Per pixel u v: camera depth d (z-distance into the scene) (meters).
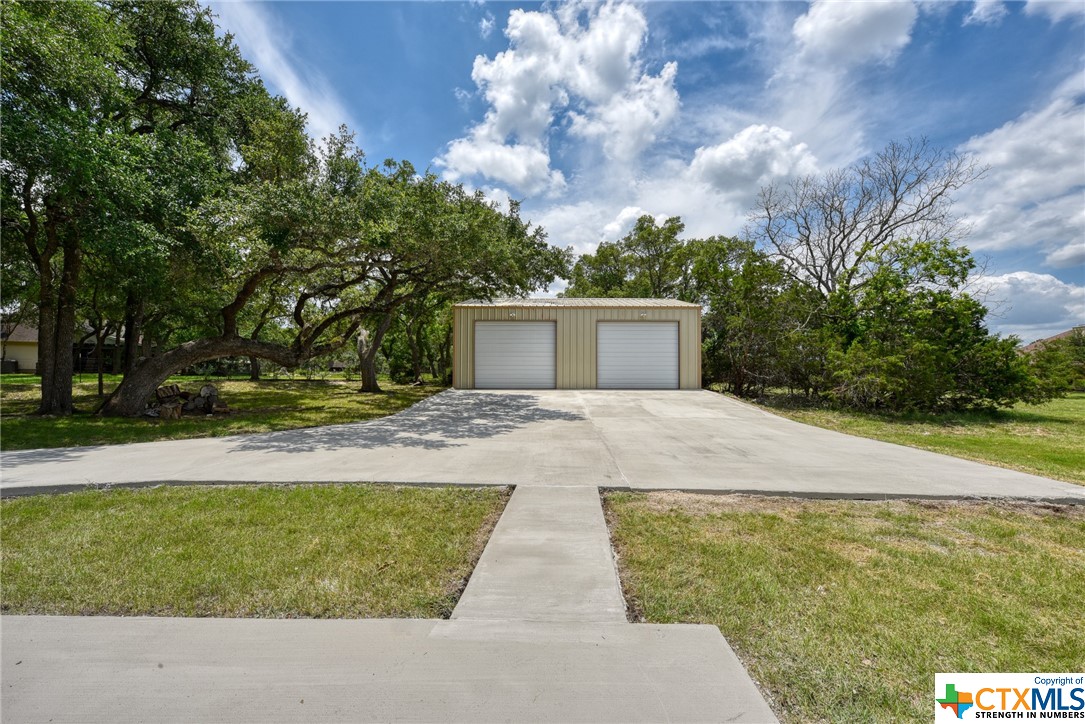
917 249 12.77
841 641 2.08
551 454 6.07
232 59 11.38
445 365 24.34
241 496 4.18
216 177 9.66
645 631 2.11
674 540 3.23
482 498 4.20
